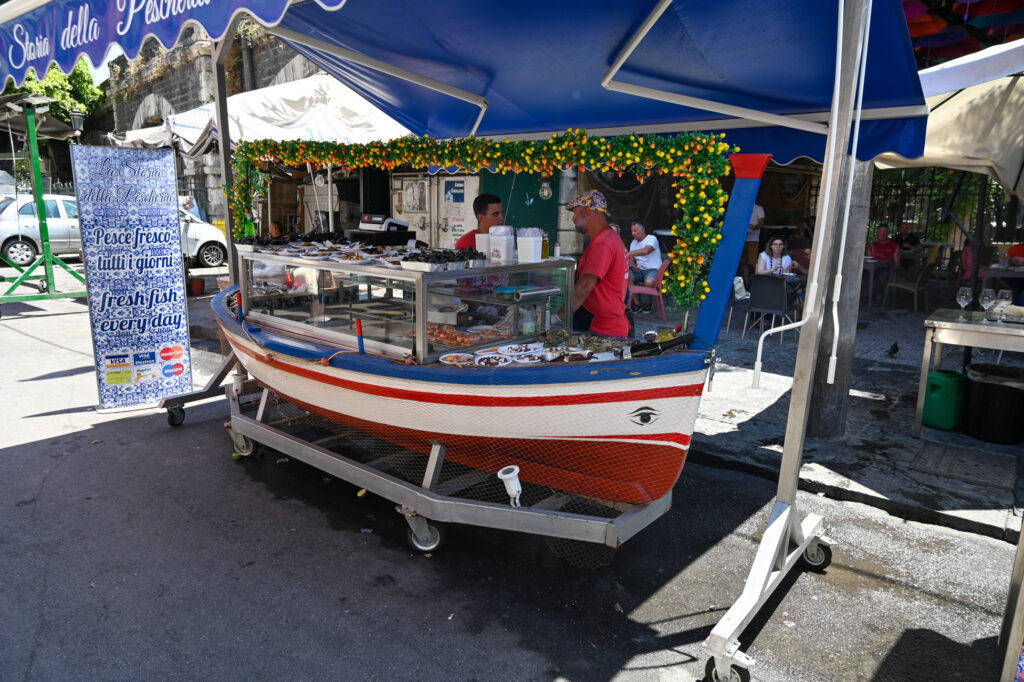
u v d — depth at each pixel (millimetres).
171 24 3318
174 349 6117
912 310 10156
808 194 12906
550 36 3990
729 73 4258
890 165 6180
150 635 2920
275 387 4531
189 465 4824
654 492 3336
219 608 3125
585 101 5398
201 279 12008
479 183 11703
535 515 3227
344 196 12383
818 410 5098
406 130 7508
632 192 10977
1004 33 7188
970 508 4016
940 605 3229
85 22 3889
